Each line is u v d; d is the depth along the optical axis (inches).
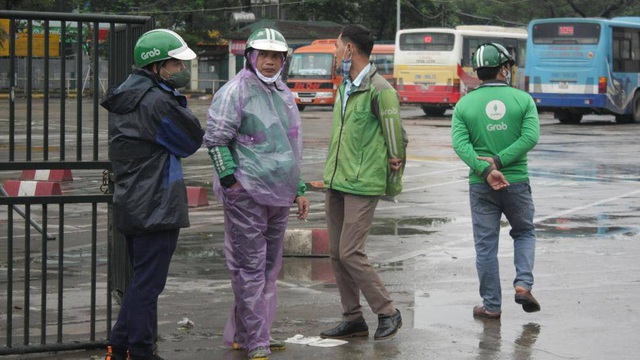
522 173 297.0
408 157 885.2
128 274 271.3
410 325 292.5
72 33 1233.4
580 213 539.8
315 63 1887.3
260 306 253.3
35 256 408.2
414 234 468.8
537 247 431.8
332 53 1887.3
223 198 255.6
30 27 251.8
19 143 968.9
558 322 296.8
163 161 229.3
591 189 650.8
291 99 257.6
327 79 1870.1
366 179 267.3
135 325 233.9
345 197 270.5
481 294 303.4
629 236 462.3
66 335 277.1
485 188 298.2
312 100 1876.2
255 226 252.7
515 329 288.2
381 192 269.7
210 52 2716.5
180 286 350.3
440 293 338.6
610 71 1421.0
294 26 2679.6
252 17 2682.1
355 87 268.8
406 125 1408.7
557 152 933.8
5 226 489.1
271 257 261.1
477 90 297.9
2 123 1274.6
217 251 423.5
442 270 380.8
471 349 265.9
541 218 521.0
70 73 1510.8
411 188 653.9
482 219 300.0
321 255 410.9
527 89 1457.9
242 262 253.9
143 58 230.5
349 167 268.7
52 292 338.0
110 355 241.6
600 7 3115.2
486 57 295.9
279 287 348.2
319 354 260.2
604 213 540.1
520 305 320.2
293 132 257.0
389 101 265.4
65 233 469.7
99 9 2500.0
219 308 315.3
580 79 1414.9
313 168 787.4
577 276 367.6
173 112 227.5
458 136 296.2
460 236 463.5
